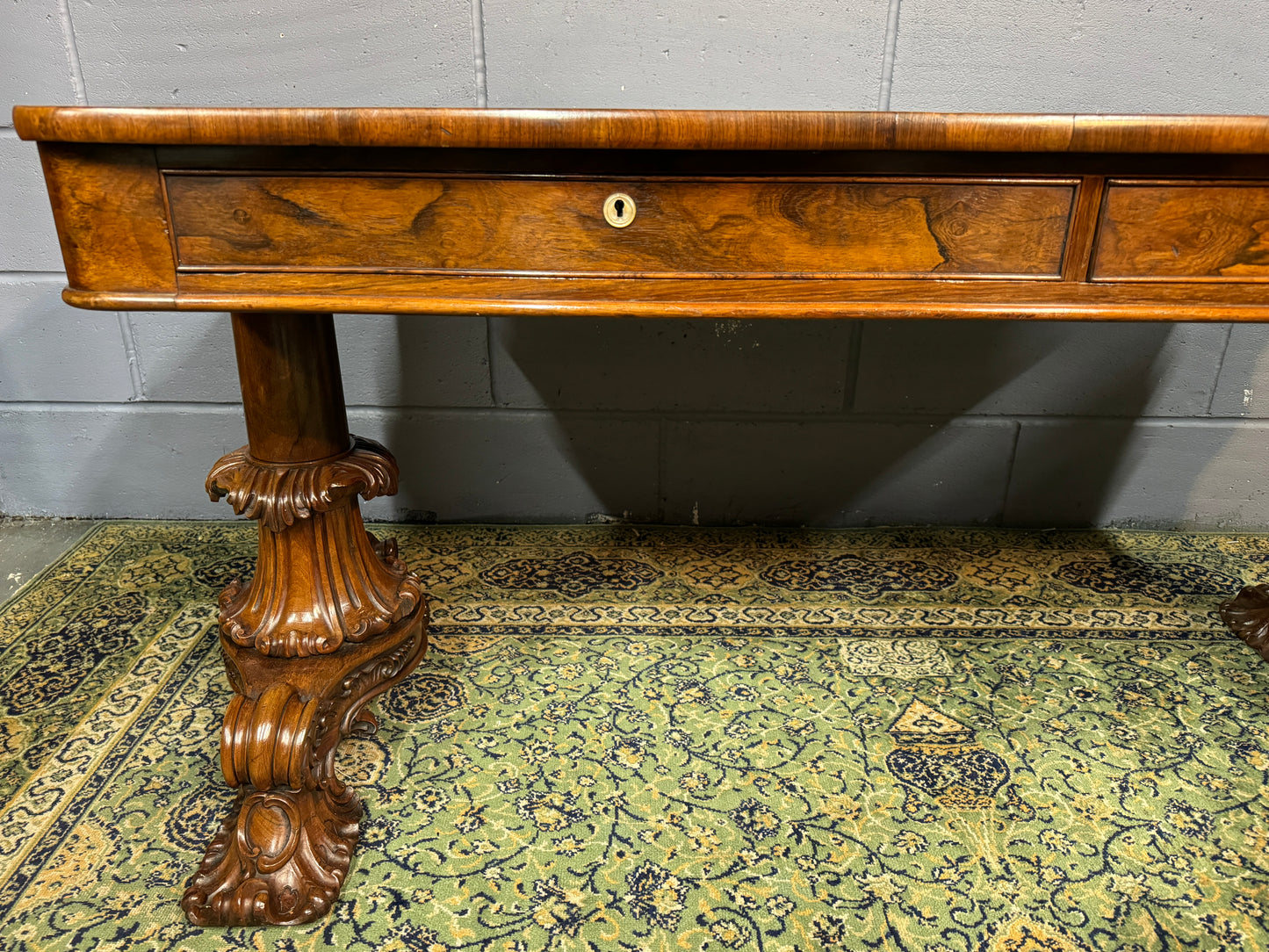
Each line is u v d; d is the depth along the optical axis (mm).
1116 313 758
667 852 916
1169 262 753
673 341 1621
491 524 1757
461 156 706
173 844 928
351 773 1035
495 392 1661
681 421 1681
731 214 731
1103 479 1721
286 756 865
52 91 1477
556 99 1487
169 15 1431
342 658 998
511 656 1278
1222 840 934
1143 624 1373
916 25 1438
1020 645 1312
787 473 1724
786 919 835
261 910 824
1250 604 1356
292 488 967
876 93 1482
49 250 1568
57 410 1680
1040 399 1659
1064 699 1181
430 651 1289
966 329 1607
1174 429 1671
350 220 726
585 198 724
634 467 1721
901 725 1126
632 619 1383
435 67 1468
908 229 739
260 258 734
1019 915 839
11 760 1055
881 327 1606
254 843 855
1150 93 1472
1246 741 1095
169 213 718
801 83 1479
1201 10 1415
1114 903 854
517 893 864
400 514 1760
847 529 1754
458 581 1507
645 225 733
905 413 1675
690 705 1165
